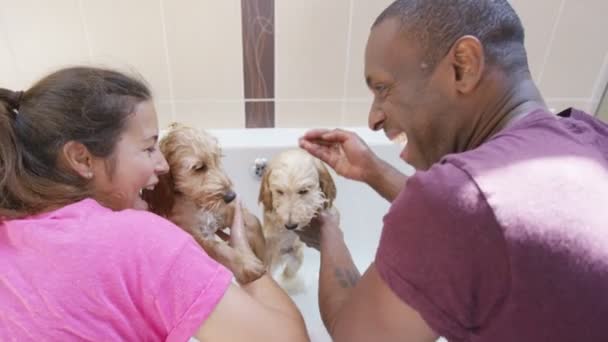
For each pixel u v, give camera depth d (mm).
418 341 530
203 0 1200
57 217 548
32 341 499
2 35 1206
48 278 507
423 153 625
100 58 1262
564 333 404
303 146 886
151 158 672
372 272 537
